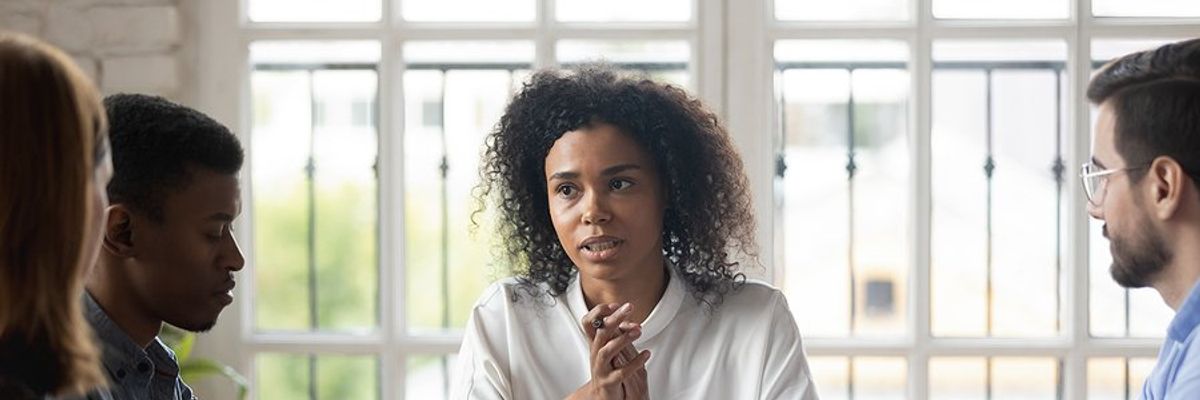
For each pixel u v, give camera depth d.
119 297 1.36
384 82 2.97
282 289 3.10
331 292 3.10
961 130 3.00
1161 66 1.32
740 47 2.93
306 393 3.11
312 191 3.08
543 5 2.95
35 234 0.94
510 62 3.03
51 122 0.95
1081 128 2.90
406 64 3.03
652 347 1.69
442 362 3.06
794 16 2.97
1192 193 1.31
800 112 3.01
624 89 1.65
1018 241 3.03
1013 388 3.02
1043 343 2.98
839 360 3.03
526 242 1.75
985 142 3.00
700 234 1.73
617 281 1.69
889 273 3.04
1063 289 3.01
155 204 1.34
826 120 3.01
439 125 3.04
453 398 1.73
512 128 1.72
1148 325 3.00
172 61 2.95
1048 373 3.01
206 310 1.39
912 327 2.98
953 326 3.05
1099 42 2.92
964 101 2.99
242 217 3.01
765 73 2.93
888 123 3.01
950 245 3.04
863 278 3.04
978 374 3.02
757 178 2.94
